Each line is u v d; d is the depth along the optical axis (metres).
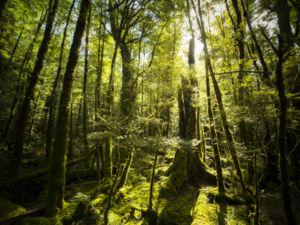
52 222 2.88
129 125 3.21
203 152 6.13
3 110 10.81
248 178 4.51
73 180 5.53
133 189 4.69
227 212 3.29
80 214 3.35
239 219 3.10
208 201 3.79
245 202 3.65
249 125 3.43
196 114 5.49
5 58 8.59
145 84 4.68
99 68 6.66
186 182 4.80
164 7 6.31
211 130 4.30
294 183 3.71
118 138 3.04
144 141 3.19
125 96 5.08
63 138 3.41
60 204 3.27
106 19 7.20
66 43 10.91
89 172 5.83
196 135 5.43
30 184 4.49
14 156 4.84
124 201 4.01
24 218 2.89
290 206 1.78
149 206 3.61
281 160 1.90
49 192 3.19
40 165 6.53
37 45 9.36
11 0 7.11
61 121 3.42
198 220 3.04
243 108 3.26
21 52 9.46
